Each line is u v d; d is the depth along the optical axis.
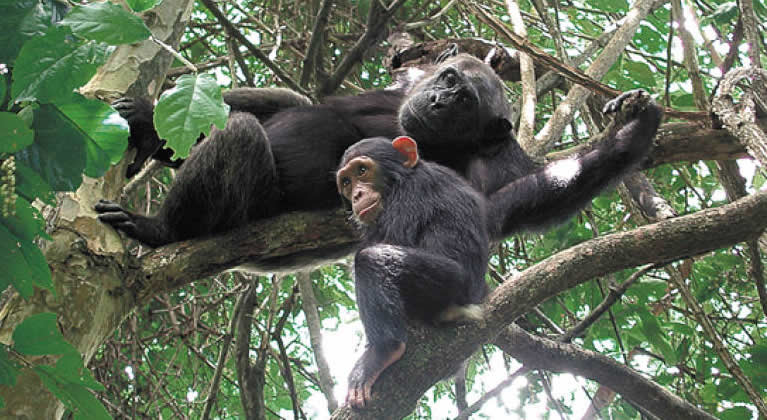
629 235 4.03
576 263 4.01
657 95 7.06
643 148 5.24
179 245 4.79
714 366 6.31
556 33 6.51
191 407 6.98
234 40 7.39
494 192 5.52
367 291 4.25
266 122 5.89
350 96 6.08
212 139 5.13
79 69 2.66
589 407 6.20
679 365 6.04
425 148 5.71
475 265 4.53
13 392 3.39
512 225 5.41
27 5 2.72
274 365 8.16
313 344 6.51
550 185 5.30
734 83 4.95
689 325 6.42
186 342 6.72
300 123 5.68
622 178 5.33
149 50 4.61
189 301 6.98
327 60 8.30
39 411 3.43
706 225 4.01
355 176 4.93
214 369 6.96
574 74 5.19
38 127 2.89
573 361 5.16
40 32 2.74
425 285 4.21
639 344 6.64
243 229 5.14
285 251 5.23
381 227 4.74
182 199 5.07
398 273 4.23
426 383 4.11
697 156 5.69
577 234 6.91
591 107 7.02
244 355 6.64
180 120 2.71
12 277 2.98
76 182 2.97
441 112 5.51
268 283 8.36
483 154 5.75
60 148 2.93
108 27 2.66
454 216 4.62
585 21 7.97
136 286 4.40
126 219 4.38
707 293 6.48
